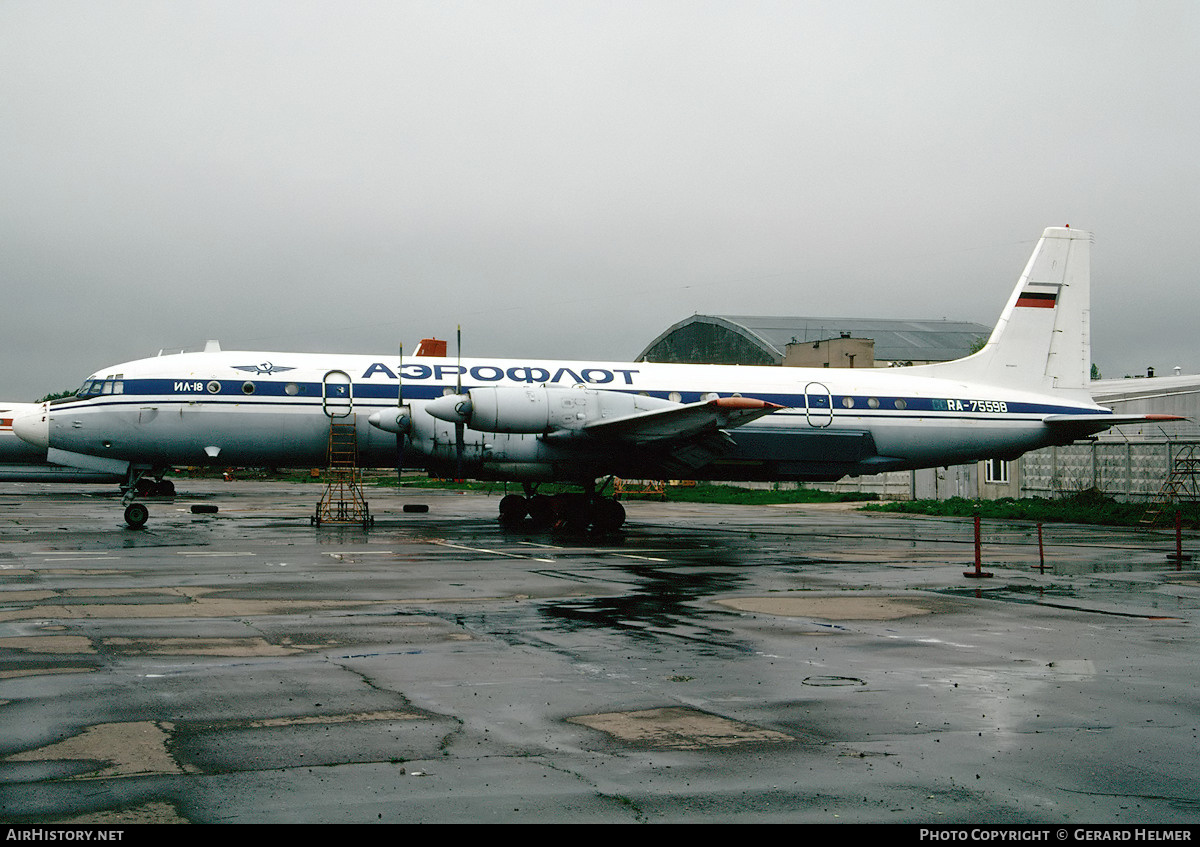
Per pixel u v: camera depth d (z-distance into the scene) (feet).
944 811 18.70
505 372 88.58
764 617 40.19
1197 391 127.44
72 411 80.84
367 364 86.48
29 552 62.28
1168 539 81.97
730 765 21.17
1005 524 103.19
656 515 118.42
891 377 98.17
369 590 46.62
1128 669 30.78
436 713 24.98
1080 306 104.32
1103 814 18.62
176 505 126.72
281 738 22.62
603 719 24.59
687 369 93.86
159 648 32.48
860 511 128.77
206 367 82.89
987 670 30.50
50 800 18.60
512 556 63.00
